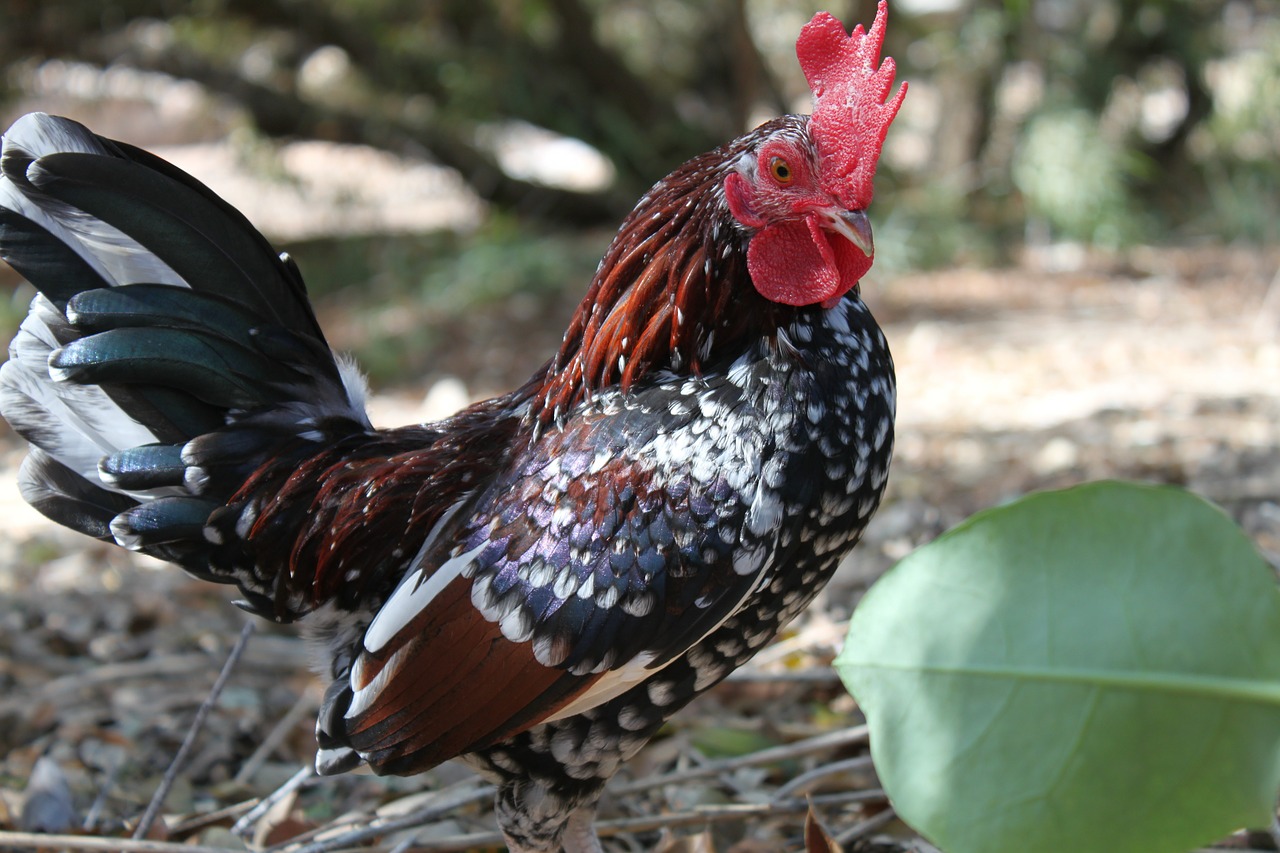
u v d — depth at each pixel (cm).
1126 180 1090
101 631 430
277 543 241
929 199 1052
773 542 208
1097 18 1134
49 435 247
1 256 237
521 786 235
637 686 223
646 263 223
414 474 236
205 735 344
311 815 304
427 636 215
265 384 247
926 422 584
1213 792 141
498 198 1173
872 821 260
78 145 238
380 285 1055
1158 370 643
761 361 214
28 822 282
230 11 1059
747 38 1115
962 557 153
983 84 1105
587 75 1151
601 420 219
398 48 1117
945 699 151
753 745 309
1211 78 1173
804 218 213
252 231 250
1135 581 146
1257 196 1061
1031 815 146
